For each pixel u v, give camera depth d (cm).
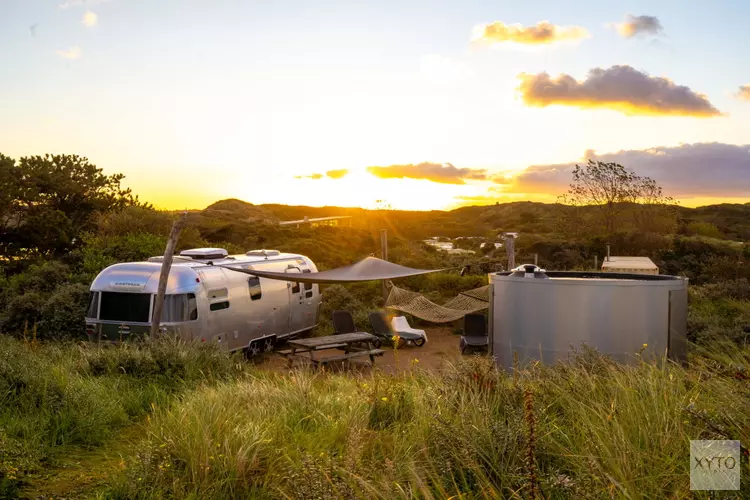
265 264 1441
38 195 2673
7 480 439
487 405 473
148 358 849
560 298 761
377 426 540
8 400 614
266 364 1309
